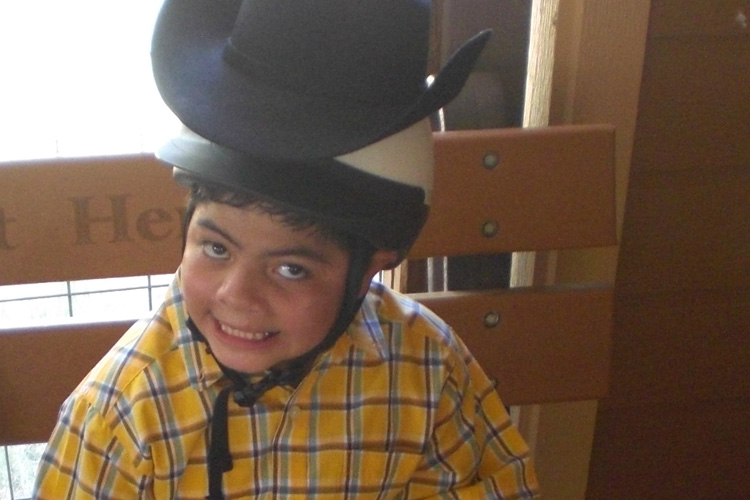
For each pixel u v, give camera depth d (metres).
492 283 1.15
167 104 0.56
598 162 0.90
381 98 0.58
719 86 1.02
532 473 0.83
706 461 1.25
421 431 0.76
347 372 0.74
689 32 0.98
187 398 0.71
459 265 1.14
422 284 1.17
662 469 1.25
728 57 1.01
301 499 0.75
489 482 0.80
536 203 0.91
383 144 0.59
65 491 0.71
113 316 0.87
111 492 0.71
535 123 1.02
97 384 0.71
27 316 1.13
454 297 0.93
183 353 0.71
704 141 1.04
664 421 1.21
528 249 0.92
